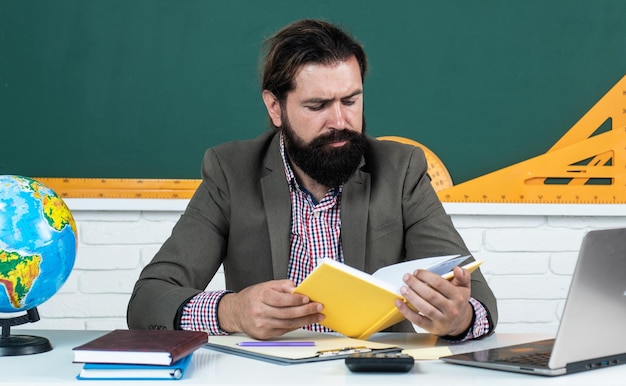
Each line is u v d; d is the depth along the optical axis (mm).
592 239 1109
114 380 1142
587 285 1126
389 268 1486
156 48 2551
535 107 2596
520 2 2588
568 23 2596
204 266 1719
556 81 2602
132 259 2539
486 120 2588
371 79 2572
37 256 1353
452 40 2584
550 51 2596
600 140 2570
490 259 2574
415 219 1744
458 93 2584
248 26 2561
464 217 2574
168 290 1555
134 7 2551
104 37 2547
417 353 1311
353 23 2570
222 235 1769
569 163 2564
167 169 2555
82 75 2545
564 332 1126
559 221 2584
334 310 1393
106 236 2539
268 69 1682
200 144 2561
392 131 2580
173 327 1489
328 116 1603
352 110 1620
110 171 2547
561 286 2578
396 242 1723
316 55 1601
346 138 1609
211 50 2559
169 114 2555
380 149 1809
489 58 2588
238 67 2564
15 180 1392
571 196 2561
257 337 1408
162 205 2518
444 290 1341
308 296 1368
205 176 1800
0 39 2531
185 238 1719
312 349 1317
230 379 1141
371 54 2574
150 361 1145
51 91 2539
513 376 1147
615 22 2602
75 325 2537
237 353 1325
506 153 2590
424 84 2580
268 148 1802
